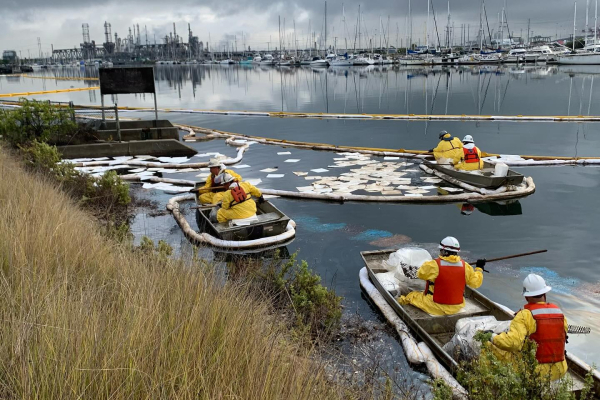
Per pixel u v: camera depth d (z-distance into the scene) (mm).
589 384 4141
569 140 20344
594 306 7109
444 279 6215
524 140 20609
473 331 5383
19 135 18469
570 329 5199
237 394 3084
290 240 10141
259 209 11227
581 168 15953
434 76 67688
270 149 20531
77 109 35250
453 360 5309
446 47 116625
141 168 17188
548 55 99562
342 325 6684
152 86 22484
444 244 6262
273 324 4859
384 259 8234
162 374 2961
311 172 16141
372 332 6492
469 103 35031
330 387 3912
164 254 6320
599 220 11008
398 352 6039
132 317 3557
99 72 21719
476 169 14047
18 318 3465
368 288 7508
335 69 105188
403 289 7129
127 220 11438
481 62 101562
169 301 3957
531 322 4602
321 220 11445
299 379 3480
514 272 8375
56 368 2738
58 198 9023
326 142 21609
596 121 25172
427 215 11664
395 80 61438
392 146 20203
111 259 5688
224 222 10266
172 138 21656
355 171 16000
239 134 24203
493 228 10695
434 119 27625
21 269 4445
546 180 14570
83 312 3564
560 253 9180
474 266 8633
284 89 53344
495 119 26594
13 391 2723
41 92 50375
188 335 3443
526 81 53406
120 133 20797
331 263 9016
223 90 54469
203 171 16844
